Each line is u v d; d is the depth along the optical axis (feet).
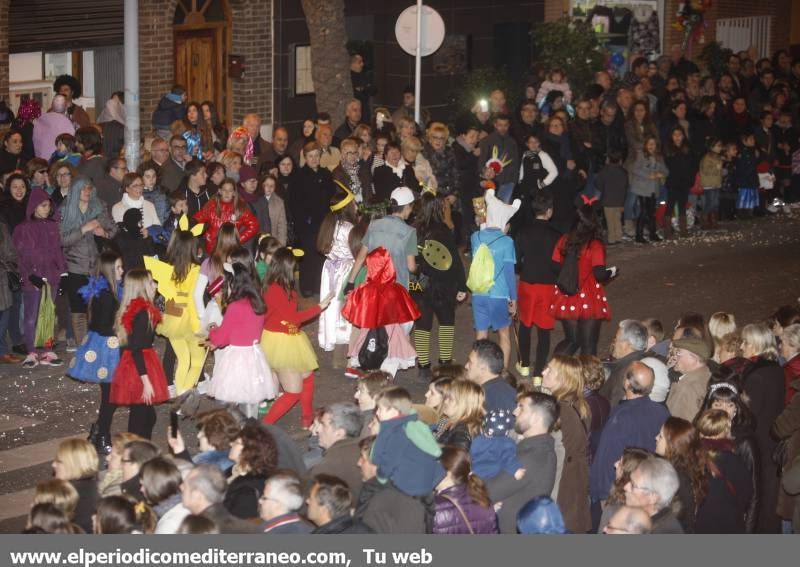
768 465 36.35
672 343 39.29
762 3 126.00
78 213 53.52
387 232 50.42
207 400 45.98
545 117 85.35
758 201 91.91
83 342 43.01
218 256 46.65
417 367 53.36
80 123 71.92
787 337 39.45
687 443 30.99
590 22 108.99
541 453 31.37
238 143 66.90
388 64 109.19
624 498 29.45
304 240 65.57
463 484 29.37
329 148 69.26
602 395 37.06
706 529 31.63
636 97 86.02
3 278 51.96
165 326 48.39
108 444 43.32
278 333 44.88
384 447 29.17
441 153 70.85
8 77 76.89
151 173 57.31
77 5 81.10
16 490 40.19
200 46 90.63
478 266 51.37
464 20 110.01
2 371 52.75
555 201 72.49
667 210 83.66
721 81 98.12
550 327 52.42
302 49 96.43
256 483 29.76
